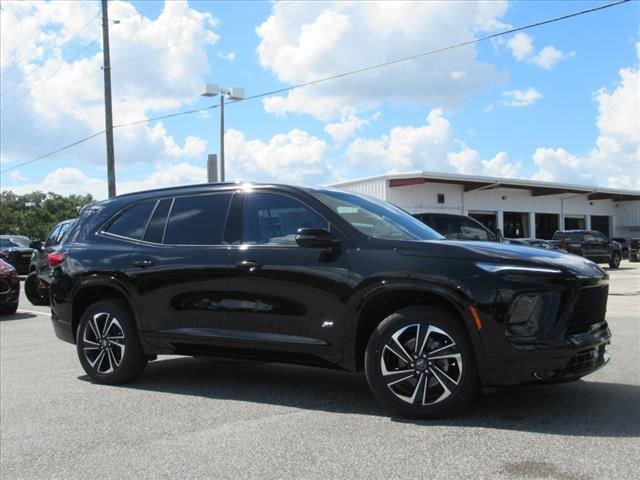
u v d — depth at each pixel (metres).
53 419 5.15
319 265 5.10
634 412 4.76
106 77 26.06
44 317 12.38
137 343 6.23
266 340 5.31
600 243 30.23
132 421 5.02
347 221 5.20
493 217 39.81
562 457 3.83
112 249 6.40
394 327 4.75
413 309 4.73
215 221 5.88
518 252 4.67
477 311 4.44
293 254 5.26
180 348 5.89
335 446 4.20
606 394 5.29
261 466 3.90
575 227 46.25
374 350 4.80
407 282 4.68
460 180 34.72
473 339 4.48
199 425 4.83
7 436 4.74
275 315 5.29
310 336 5.12
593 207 46.91
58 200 103.62
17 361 7.69
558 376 4.36
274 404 5.37
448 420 4.64
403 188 34.97
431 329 4.64
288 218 5.47
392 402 4.74
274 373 6.66
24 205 102.69
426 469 3.72
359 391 5.76
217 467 3.92
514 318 4.38
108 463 4.10
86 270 6.46
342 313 4.96
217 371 6.85
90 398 5.81
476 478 3.56
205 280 5.67
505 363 4.39
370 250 4.94
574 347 4.34
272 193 5.64
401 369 4.75
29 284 14.55
